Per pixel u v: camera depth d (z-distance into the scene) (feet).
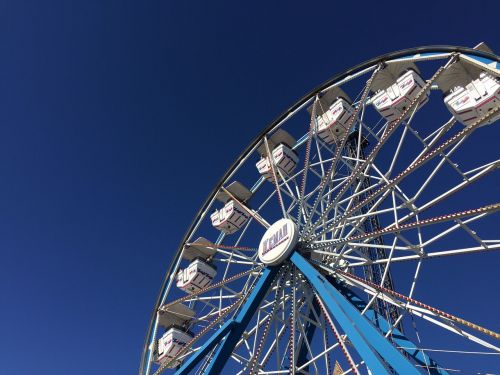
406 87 60.90
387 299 52.95
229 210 81.76
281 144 80.59
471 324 40.42
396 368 41.86
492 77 51.57
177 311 78.33
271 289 61.82
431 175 51.47
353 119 63.98
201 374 57.16
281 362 62.75
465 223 47.96
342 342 48.19
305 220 63.67
